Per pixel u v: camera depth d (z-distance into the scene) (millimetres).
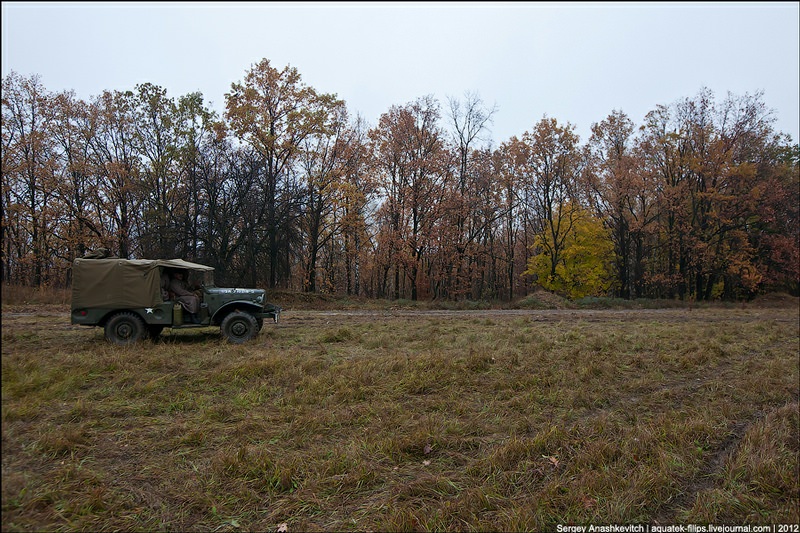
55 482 3498
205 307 10172
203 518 3279
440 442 4598
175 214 26203
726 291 34938
